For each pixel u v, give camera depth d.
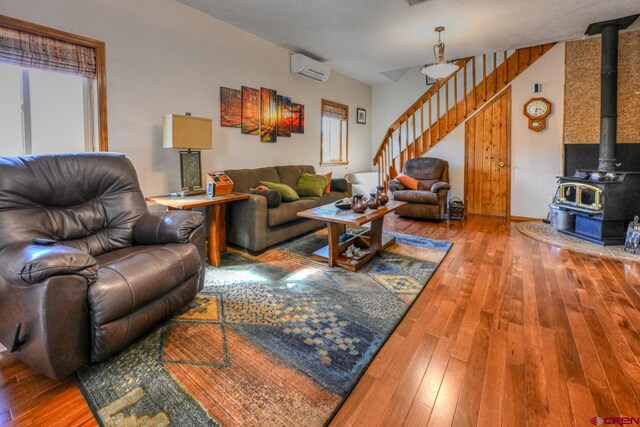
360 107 6.75
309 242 3.77
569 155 4.71
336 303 2.25
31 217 1.83
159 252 1.89
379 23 3.84
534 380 1.50
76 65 2.64
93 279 1.51
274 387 1.45
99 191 2.21
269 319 2.04
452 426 1.26
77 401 1.38
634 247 3.37
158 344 1.77
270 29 4.01
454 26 3.96
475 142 5.49
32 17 2.39
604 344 1.78
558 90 4.70
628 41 4.24
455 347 1.76
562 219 4.17
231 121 3.98
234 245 3.55
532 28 4.06
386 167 6.86
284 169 4.60
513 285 2.57
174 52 3.32
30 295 1.40
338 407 1.34
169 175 3.38
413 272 2.83
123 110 2.96
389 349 1.74
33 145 2.63
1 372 1.55
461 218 5.10
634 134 4.31
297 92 5.04
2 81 2.49
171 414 1.30
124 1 2.90
